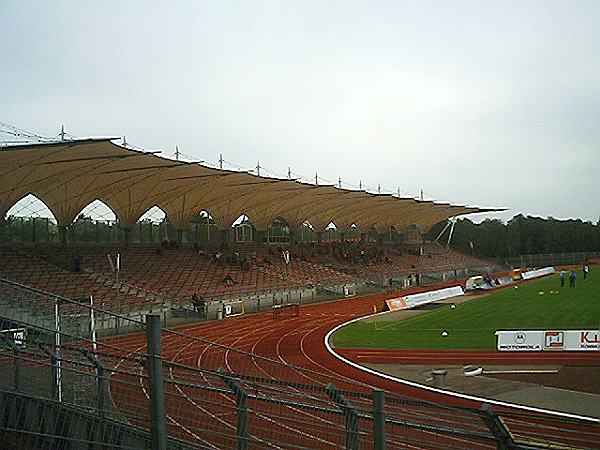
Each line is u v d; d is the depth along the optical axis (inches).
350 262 3346.5
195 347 1166.3
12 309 828.6
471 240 5438.0
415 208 3526.1
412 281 3102.9
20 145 1225.4
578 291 2192.4
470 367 976.9
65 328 937.5
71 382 387.9
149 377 225.0
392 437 374.0
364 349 1229.7
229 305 1937.7
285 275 2662.4
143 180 1947.6
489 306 1886.1
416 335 1381.6
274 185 2274.9
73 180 1815.9
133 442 303.9
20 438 319.3
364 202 3061.0
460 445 494.6
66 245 2071.9
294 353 1210.0
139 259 2222.0
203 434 394.0
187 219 2522.1
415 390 849.5
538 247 5546.3
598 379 862.5
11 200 1787.6
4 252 1856.5
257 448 388.8
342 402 300.2
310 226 3548.2
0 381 380.5
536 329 1365.7
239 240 3142.2
